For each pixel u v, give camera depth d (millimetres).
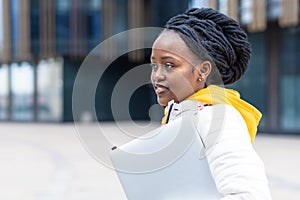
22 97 29781
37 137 19141
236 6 19328
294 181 8273
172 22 1107
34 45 27094
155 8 26531
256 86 20062
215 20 1123
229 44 1108
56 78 28172
